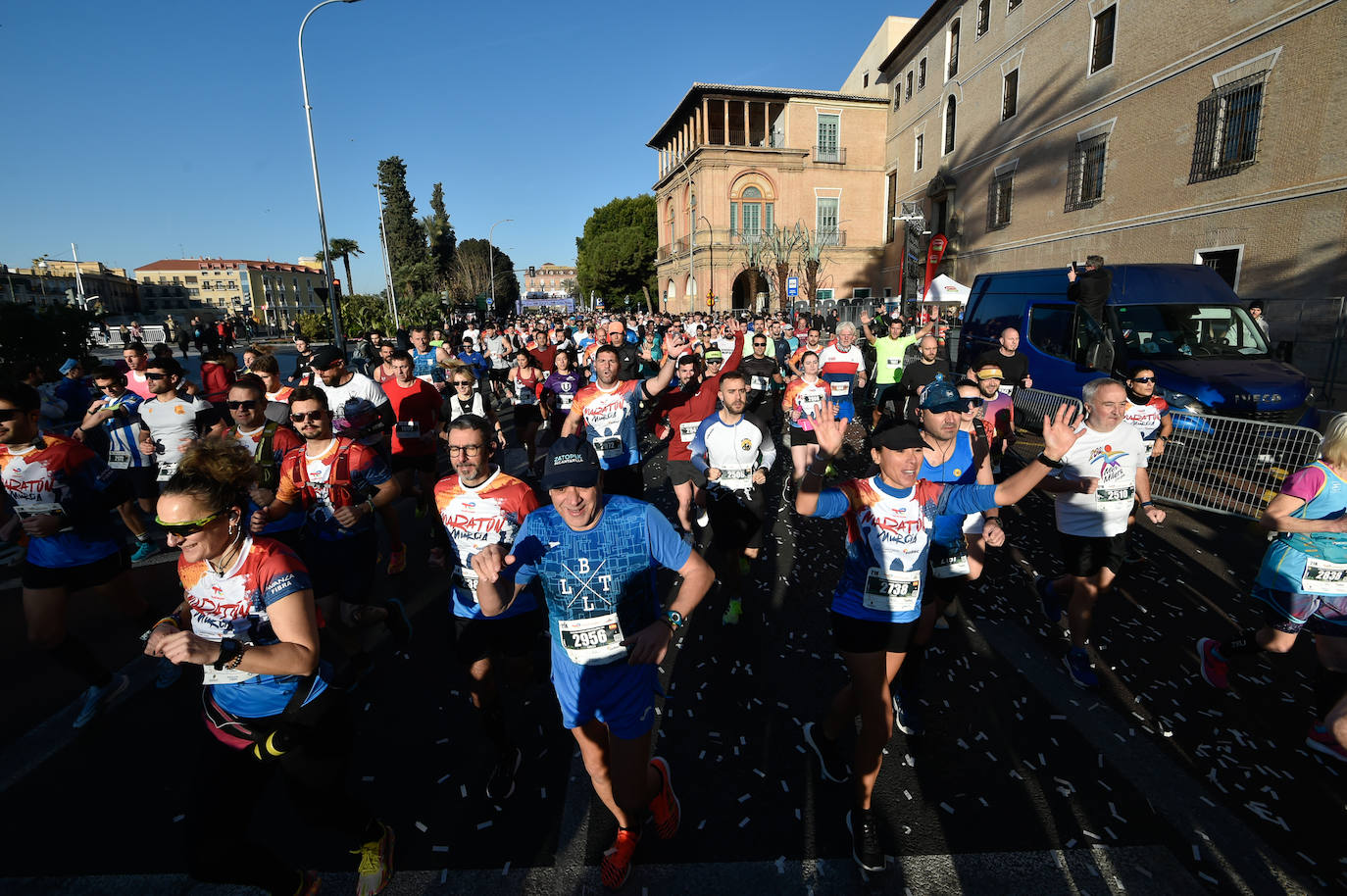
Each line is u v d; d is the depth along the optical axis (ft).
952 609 15.67
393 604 13.82
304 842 9.45
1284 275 45.24
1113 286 31.24
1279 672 13.35
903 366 33.73
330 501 12.69
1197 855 8.95
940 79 100.83
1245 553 19.25
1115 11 61.62
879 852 8.70
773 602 17.08
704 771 10.86
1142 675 13.25
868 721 8.95
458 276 221.46
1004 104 81.56
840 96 131.75
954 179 94.63
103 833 9.58
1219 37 49.85
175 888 8.71
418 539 21.98
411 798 10.30
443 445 36.60
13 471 11.35
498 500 10.39
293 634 7.32
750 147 130.52
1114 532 12.53
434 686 13.47
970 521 12.35
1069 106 68.59
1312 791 10.08
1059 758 10.93
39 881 8.76
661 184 159.74
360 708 12.74
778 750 11.36
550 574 8.11
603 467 18.81
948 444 11.90
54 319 38.06
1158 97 56.34
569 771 10.89
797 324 78.02
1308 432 22.24
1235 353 29.04
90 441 22.07
